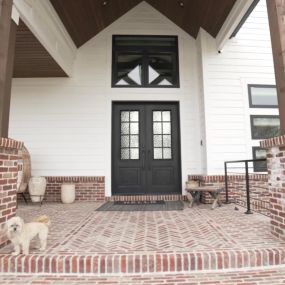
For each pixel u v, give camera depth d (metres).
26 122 5.81
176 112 6.05
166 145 5.97
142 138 5.95
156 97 5.93
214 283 2.04
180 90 5.97
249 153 5.47
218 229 3.11
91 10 5.11
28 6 3.61
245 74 5.68
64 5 4.57
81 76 5.95
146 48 6.13
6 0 2.61
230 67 5.67
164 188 5.86
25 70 5.53
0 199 2.53
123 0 5.55
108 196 5.62
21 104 5.86
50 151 5.76
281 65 2.61
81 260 2.23
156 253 2.30
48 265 2.23
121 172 5.88
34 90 5.89
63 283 2.06
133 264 2.23
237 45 5.76
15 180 2.83
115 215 4.00
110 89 5.92
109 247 2.49
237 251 2.33
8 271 2.23
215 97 5.55
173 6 5.62
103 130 5.82
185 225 3.33
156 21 6.12
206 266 2.26
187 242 2.62
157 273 2.22
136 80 6.05
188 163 5.80
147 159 5.90
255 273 2.21
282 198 2.66
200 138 5.85
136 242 2.63
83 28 5.50
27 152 5.22
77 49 6.00
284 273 2.20
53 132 5.80
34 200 5.11
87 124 5.83
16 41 4.42
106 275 2.21
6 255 2.30
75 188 5.61
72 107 5.86
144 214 4.06
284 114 2.59
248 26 5.85
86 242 2.65
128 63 6.11
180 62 6.05
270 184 2.89
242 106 5.58
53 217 3.86
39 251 2.39
